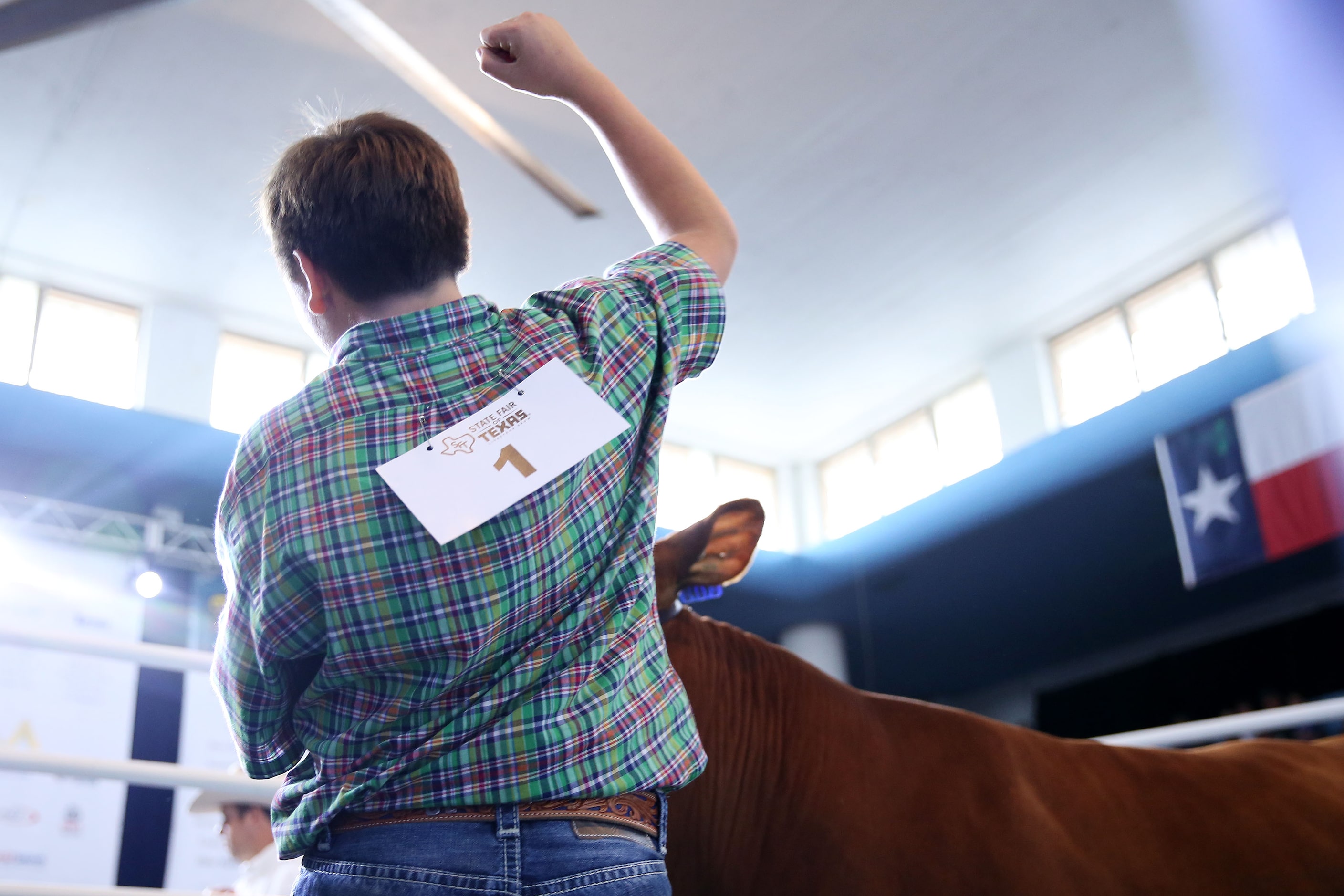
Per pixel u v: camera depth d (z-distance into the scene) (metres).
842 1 6.60
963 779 1.70
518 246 8.68
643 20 6.65
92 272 8.56
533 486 0.90
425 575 0.88
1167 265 9.04
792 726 1.67
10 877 5.86
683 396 10.48
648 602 1.02
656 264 1.10
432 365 0.96
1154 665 8.95
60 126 7.18
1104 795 1.79
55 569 6.93
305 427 0.93
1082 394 9.54
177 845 6.26
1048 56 7.09
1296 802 1.91
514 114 7.23
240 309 9.03
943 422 10.54
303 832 0.89
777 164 7.92
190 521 7.60
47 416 6.94
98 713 6.52
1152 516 8.30
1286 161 7.40
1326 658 7.96
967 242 8.77
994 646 9.95
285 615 0.89
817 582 9.97
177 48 6.66
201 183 7.76
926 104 7.45
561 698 0.90
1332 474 6.51
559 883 0.86
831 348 9.94
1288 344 7.20
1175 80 7.31
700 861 1.58
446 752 0.88
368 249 0.98
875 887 1.58
